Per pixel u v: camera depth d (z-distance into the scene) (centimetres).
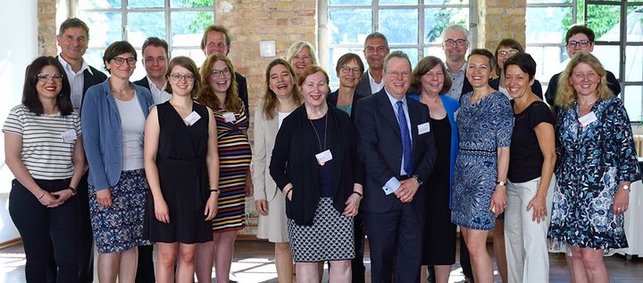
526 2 808
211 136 451
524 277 461
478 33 807
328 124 445
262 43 780
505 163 448
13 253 723
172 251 439
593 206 435
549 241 477
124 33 832
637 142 788
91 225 475
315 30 783
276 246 497
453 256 483
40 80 439
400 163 448
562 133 449
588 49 566
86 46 503
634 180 432
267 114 488
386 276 460
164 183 433
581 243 440
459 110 468
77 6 831
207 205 444
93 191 452
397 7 823
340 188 440
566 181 448
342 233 444
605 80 438
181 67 439
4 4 741
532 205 450
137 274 517
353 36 827
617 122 431
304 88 445
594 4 815
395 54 455
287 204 448
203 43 573
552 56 827
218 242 486
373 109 453
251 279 621
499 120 446
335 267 452
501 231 525
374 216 452
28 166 442
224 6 781
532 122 448
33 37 789
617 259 690
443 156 475
